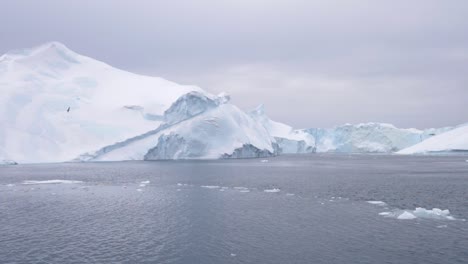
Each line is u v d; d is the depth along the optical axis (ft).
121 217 151.12
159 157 514.27
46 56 638.53
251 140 589.32
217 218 148.25
